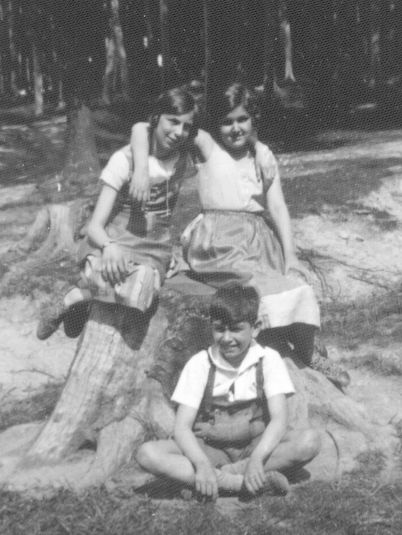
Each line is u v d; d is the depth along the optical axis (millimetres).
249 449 2951
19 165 15695
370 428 3402
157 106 3232
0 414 3975
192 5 23656
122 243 3287
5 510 2725
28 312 5531
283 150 14422
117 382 3373
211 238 3461
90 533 2586
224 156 3469
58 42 12781
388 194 8492
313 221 7695
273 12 20422
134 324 3389
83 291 3377
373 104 19344
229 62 20250
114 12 22141
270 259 3479
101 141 18031
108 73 21938
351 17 22453
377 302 5785
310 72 22188
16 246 6922
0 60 29984
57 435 3324
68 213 6871
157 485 2924
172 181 3320
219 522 2623
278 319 3230
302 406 3346
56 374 4699
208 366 2941
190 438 2842
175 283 3490
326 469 3086
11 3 29219
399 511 2699
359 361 4512
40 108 22406
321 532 2576
